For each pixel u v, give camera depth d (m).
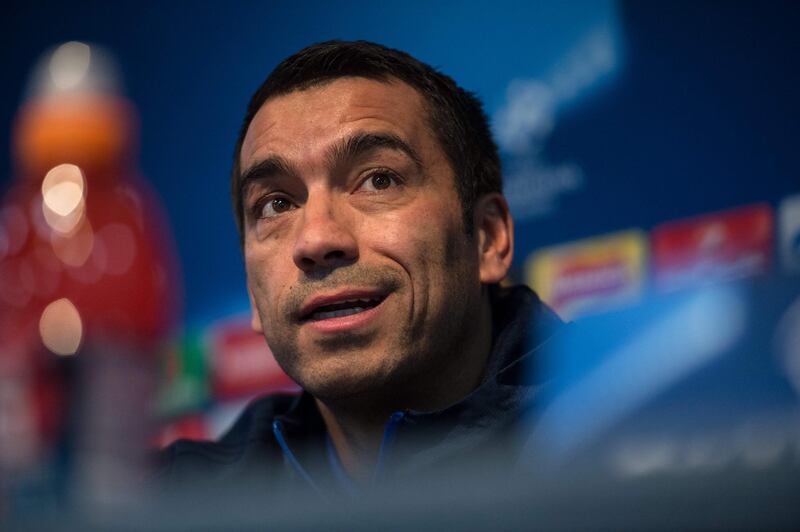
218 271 7.48
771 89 5.52
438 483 1.17
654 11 5.91
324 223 3.52
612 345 4.15
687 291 5.56
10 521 1.45
